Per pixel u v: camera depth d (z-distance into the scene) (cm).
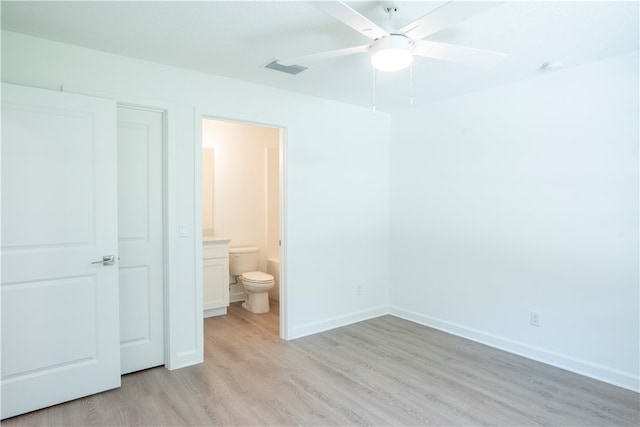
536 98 301
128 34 227
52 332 229
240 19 209
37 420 216
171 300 282
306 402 238
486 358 307
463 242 355
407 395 246
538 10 197
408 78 304
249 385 260
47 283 226
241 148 491
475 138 344
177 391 250
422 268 394
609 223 264
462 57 203
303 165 354
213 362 298
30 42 229
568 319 285
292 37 231
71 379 236
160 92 275
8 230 214
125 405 233
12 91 213
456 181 360
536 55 257
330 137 373
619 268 260
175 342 285
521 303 313
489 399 241
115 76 257
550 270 295
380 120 418
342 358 306
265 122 326
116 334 252
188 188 289
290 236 347
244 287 443
